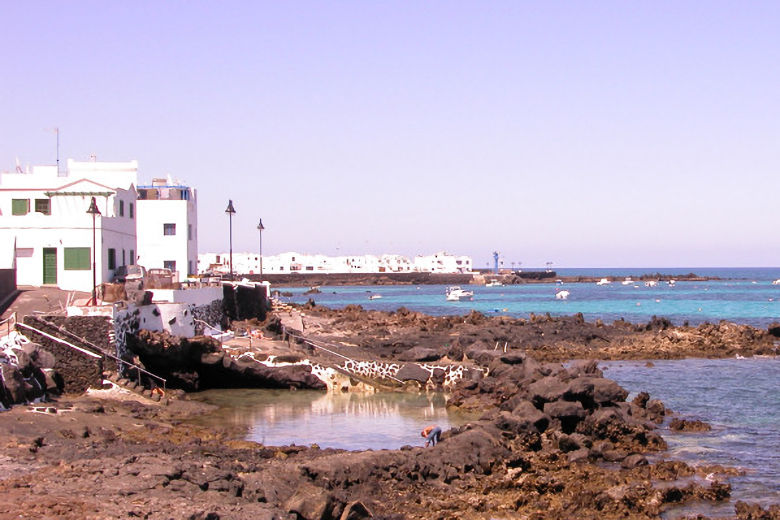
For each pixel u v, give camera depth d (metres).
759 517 27.73
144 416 41.00
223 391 52.47
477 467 32.41
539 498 29.48
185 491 25.30
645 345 83.31
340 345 71.12
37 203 66.06
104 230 63.03
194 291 61.19
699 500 30.03
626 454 36.19
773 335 90.00
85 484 25.14
